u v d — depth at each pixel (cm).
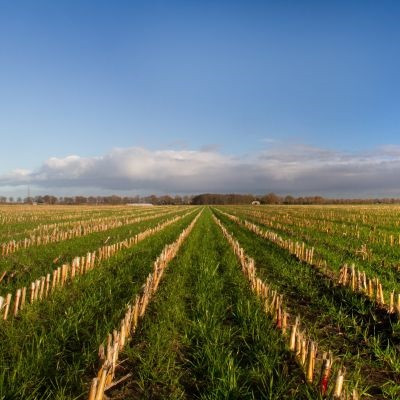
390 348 727
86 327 792
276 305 834
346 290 1065
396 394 586
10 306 898
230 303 1018
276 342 716
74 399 532
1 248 1809
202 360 667
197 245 2178
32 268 1343
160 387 600
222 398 552
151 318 875
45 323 810
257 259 1695
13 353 643
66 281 1133
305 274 1339
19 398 529
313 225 3209
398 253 1711
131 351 688
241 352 717
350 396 511
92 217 4928
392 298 862
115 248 1764
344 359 700
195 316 890
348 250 1827
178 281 1215
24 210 7331
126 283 1193
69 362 657
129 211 7600
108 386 559
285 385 592
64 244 2031
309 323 888
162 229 3117
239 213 6353
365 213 5162
